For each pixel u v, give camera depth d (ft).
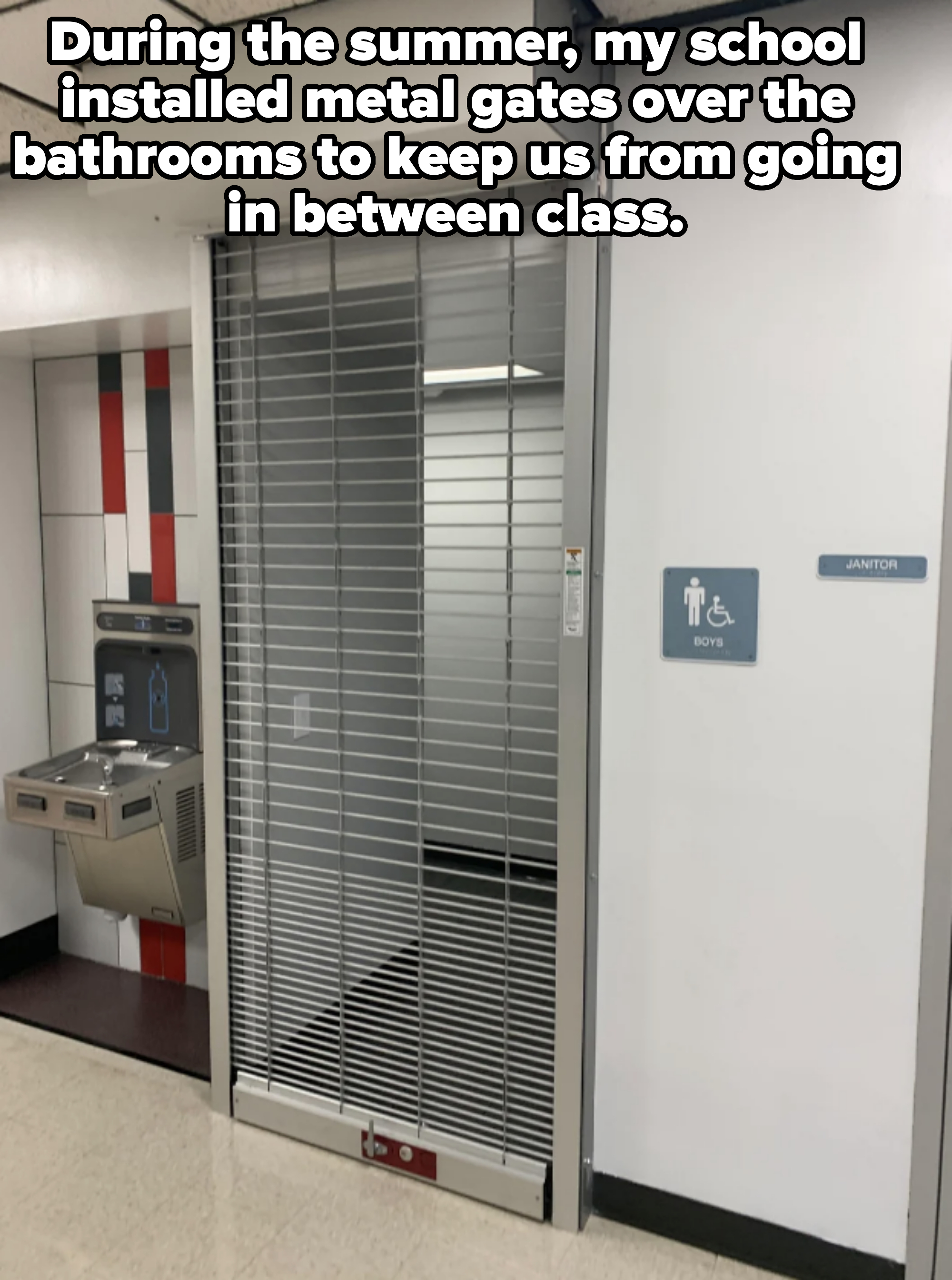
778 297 6.56
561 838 7.38
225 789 8.96
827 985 6.86
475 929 7.86
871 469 6.40
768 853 6.96
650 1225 7.65
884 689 6.50
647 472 7.07
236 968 9.18
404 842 8.00
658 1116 7.54
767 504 6.72
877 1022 6.73
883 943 6.66
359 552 10.87
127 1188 8.16
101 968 12.23
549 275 7.54
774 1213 7.19
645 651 7.22
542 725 14.64
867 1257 6.91
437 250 7.61
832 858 6.76
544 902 13.42
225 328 8.68
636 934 7.47
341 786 8.30
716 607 6.94
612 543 7.25
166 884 10.83
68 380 11.60
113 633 11.40
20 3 6.48
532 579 14.67
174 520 11.11
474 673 15.21
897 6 6.07
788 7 6.40
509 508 7.29
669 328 6.90
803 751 6.78
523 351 10.28
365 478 10.88
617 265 7.02
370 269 7.85
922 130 6.07
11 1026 10.87
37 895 12.32
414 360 10.95
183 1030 10.73
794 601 6.71
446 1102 8.82
